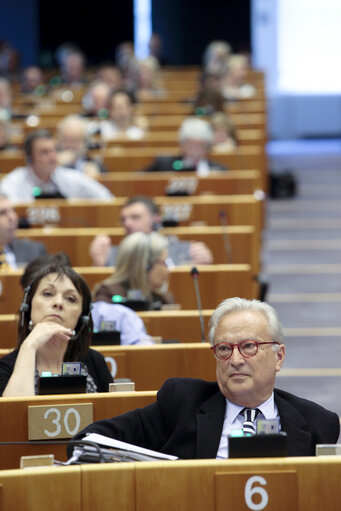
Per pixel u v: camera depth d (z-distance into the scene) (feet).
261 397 20.83
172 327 33.55
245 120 86.99
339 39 131.03
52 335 24.54
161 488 17.06
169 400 21.18
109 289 34.94
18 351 25.57
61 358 25.43
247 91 103.91
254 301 21.31
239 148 73.31
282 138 132.36
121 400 23.11
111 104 81.10
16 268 44.24
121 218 46.09
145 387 29.01
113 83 107.34
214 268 41.50
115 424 20.88
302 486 17.17
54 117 91.40
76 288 25.80
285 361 46.83
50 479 16.79
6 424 22.75
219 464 17.12
